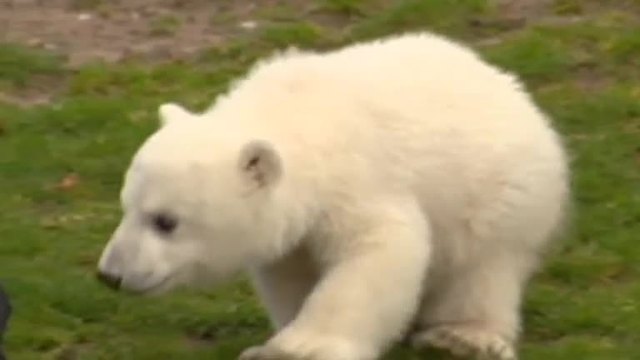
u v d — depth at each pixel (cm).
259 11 1973
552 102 1661
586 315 1207
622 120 1608
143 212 1033
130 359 1163
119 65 1831
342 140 1073
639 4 1917
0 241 1357
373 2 1964
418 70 1134
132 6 2014
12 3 2033
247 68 1803
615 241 1340
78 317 1225
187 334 1208
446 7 1902
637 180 1467
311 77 1109
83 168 1524
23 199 1458
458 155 1111
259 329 1207
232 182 1030
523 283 1175
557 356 1149
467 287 1147
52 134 1625
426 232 1092
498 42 1841
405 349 1159
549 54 1767
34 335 1187
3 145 1585
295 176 1054
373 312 1059
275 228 1048
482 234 1130
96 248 1350
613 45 1783
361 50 1161
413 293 1076
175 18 1966
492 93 1148
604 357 1145
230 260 1048
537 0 1938
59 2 2036
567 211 1255
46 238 1367
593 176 1462
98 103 1684
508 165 1127
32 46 1892
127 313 1229
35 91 1773
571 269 1288
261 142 1029
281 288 1127
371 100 1100
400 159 1090
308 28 1875
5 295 1045
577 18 1892
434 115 1111
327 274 1078
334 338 1052
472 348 1136
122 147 1570
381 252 1065
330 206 1066
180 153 1032
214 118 1073
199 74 1788
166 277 1035
